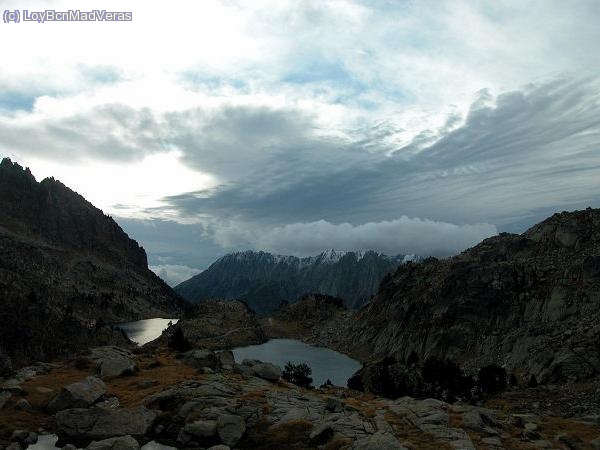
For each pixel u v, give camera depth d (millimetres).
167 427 45469
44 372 62812
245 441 42469
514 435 45938
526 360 137500
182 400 49656
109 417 44250
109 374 59938
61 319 184625
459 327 180375
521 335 156000
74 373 62219
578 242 189875
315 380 155625
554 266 183625
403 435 42281
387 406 52469
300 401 52188
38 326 159375
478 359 160500
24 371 61781
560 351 124125
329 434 42062
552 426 50688
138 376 60688
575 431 49031
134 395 52531
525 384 119438
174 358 72938
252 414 46188
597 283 157625
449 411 51406
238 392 53469
